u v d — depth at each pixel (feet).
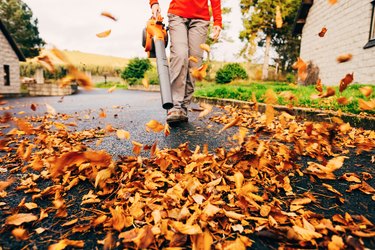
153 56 9.12
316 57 35.50
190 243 3.30
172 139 8.21
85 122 12.77
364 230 3.48
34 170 5.80
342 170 5.82
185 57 9.46
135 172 5.18
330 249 3.14
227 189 4.59
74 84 59.16
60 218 3.91
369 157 6.72
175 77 9.68
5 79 52.75
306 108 13.16
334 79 30.55
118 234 3.51
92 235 3.51
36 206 4.18
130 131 9.63
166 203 3.98
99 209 4.15
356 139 8.31
